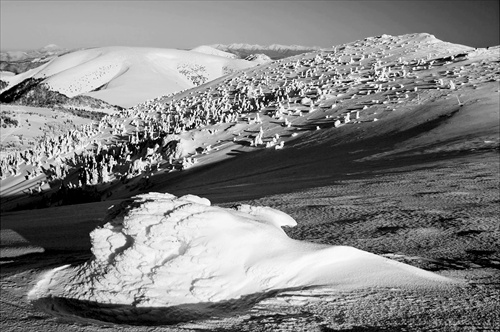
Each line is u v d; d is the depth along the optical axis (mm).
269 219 12570
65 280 9289
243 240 8844
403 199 18531
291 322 6863
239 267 8453
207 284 8078
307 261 8773
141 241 8508
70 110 191750
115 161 70875
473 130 35094
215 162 53688
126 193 56938
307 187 25969
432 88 56312
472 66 65625
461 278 8844
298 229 14250
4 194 75625
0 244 18469
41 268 10898
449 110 44000
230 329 6750
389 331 6477
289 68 109562
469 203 16625
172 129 82062
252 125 64750
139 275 8414
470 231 12805
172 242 8531
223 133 65062
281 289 8281
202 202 10289
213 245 8516
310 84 81875
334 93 69312
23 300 8781
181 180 51188
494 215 14477
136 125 96375
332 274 8648
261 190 28453
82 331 6918
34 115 163375
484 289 8117
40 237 18969
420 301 7582
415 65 79375
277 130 59188
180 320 7488
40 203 63562
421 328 6559
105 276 8594
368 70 85000
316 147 46125
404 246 11719
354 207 17766
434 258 10547
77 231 19578
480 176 21734
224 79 119125
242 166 47562
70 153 86750
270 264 8531
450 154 29516
